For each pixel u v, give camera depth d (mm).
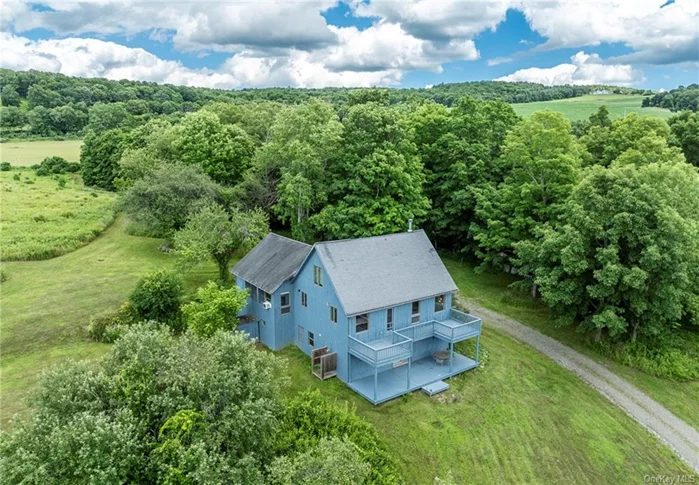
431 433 18781
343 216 33844
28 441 11750
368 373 22812
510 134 34062
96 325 25234
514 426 19500
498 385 22531
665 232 23188
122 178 50875
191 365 13680
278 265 26203
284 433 15062
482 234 34969
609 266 23203
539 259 27500
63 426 11625
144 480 11945
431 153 40938
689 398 22109
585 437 19031
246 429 12727
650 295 24375
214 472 11398
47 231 43500
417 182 36125
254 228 31672
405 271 24391
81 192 61250
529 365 24562
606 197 25109
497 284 36531
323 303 22938
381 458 15492
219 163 43062
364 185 34219
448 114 43219
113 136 66750
